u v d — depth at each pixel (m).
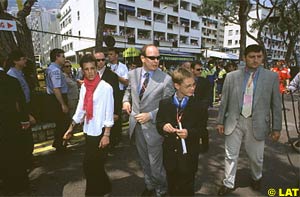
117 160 4.31
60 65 4.43
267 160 4.29
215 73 12.68
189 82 2.36
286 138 5.59
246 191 3.24
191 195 2.59
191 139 2.48
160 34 45.50
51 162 4.21
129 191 3.27
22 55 3.69
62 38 50.56
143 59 2.70
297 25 20.47
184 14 49.41
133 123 2.86
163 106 2.49
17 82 3.04
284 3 17.55
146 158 2.94
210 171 3.91
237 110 2.94
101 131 2.72
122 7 37.56
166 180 2.86
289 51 22.33
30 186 3.39
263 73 2.85
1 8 6.20
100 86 2.69
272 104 2.90
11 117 2.98
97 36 7.11
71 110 5.11
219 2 20.08
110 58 5.17
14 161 3.10
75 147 4.94
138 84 2.80
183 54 40.81
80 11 39.12
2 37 5.95
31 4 7.06
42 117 5.30
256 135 2.88
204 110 2.46
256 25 25.66
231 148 3.05
